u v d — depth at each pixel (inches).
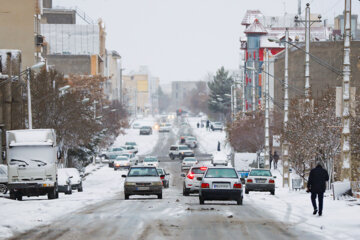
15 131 2790.4
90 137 5044.3
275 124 6274.6
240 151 6491.1
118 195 3095.5
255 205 2140.7
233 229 1354.6
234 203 2299.5
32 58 6441.9
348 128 2304.4
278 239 1196.5
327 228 1382.9
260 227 1398.9
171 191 3595.0
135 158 7052.2
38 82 4849.9
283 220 1563.7
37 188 2733.8
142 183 2561.5
